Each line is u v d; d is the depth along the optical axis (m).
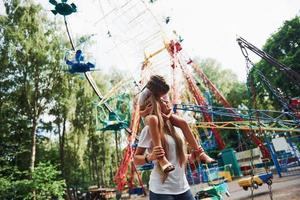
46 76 28.16
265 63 36.12
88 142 43.91
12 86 27.86
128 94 14.57
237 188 17.36
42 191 23.75
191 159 2.09
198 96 20.58
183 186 2.04
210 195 10.10
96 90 11.55
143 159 1.89
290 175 18.70
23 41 26.08
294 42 35.91
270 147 19.75
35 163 32.81
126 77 14.52
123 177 17.73
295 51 35.62
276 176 19.66
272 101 36.41
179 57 18.17
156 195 2.00
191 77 20.28
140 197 29.34
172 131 2.02
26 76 27.39
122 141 48.69
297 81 10.66
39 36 26.80
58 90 28.06
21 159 31.08
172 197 1.98
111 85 37.03
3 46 26.44
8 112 29.83
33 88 27.75
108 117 12.73
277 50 37.22
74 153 35.31
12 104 28.98
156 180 2.03
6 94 28.05
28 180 23.34
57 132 35.31
